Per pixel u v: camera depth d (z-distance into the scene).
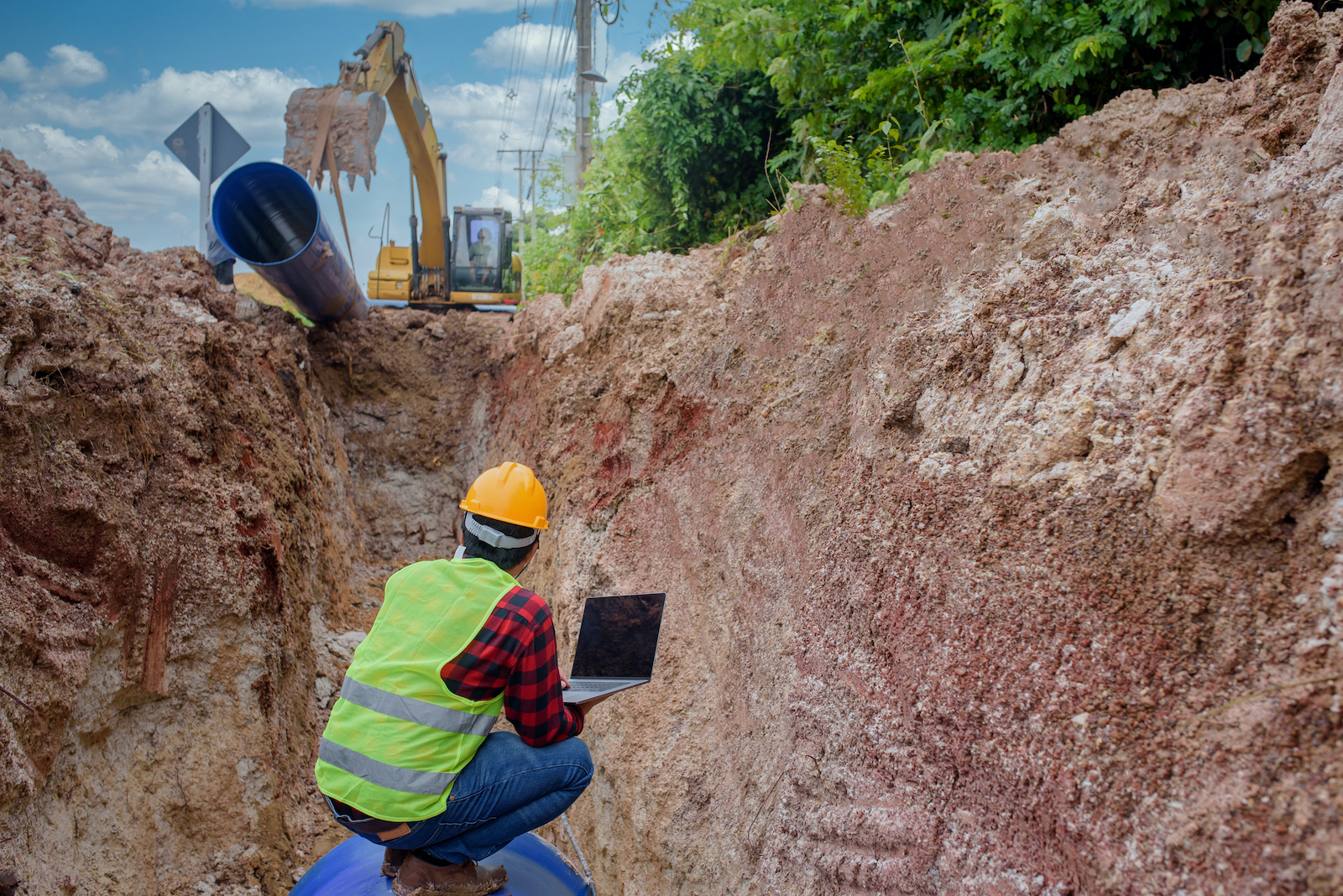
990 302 2.87
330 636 7.14
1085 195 2.98
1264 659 1.70
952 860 2.22
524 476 2.61
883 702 2.68
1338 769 1.48
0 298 4.56
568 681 2.90
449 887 2.49
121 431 5.00
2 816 3.66
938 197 3.54
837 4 6.27
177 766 5.00
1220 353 1.98
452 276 13.40
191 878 4.84
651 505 4.89
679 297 5.79
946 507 2.65
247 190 8.77
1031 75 4.60
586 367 6.60
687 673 4.12
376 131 8.13
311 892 2.84
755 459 3.95
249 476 6.09
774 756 3.22
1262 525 1.79
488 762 2.44
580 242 9.85
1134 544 2.03
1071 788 1.92
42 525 4.45
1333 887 1.39
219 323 6.97
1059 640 2.11
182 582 5.13
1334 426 1.71
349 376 10.75
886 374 3.21
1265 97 2.65
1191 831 1.63
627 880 4.12
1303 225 2.02
